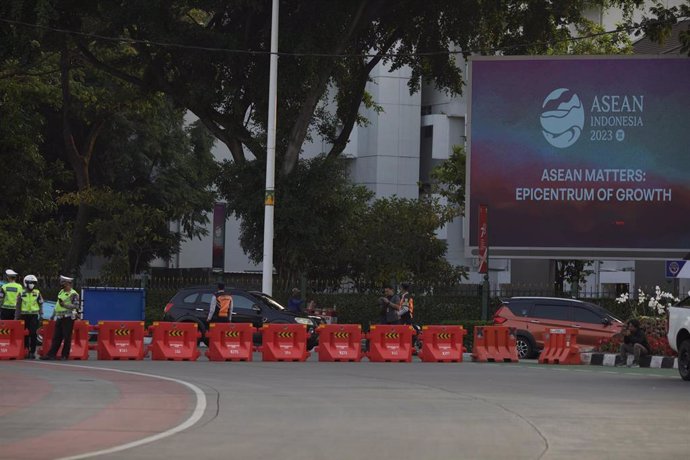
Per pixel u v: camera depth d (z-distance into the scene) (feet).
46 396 58.13
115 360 92.89
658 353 98.27
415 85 156.87
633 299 127.65
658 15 126.62
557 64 122.11
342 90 158.40
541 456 38.01
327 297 133.80
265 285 117.70
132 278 147.84
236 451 38.70
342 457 37.50
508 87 122.62
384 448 39.75
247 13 134.51
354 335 95.91
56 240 179.73
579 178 121.60
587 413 51.65
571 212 121.60
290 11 134.10
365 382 69.56
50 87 165.17
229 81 133.18
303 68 130.82
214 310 103.60
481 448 39.93
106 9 129.18
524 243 122.11
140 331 95.25
